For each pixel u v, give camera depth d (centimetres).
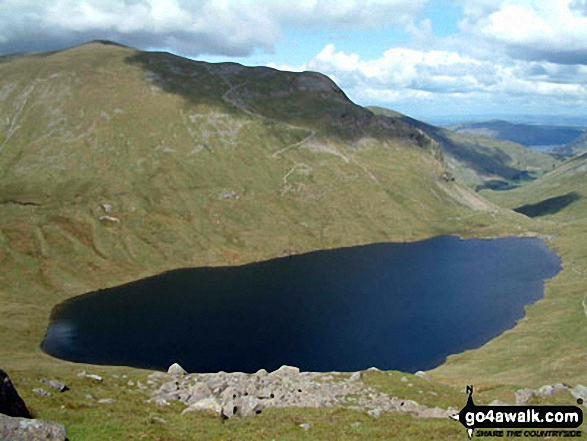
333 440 3612
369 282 18612
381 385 6122
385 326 14125
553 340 12631
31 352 11931
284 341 12975
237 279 19212
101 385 5816
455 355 12112
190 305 16038
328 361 11750
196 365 11500
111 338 13250
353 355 12106
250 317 14838
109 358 11925
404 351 12419
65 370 8250
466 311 15388
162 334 13512
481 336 13450
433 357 12050
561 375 9450
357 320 14512
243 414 4356
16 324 13875
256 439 3541
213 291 17625
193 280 19162
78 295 17325
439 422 4312
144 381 6438
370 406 5084
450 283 18488
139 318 14875
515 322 14550
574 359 10550
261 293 17300
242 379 6250
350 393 5684
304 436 3681
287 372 6994
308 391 5731
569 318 14138
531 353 11812
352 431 3866
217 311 15350
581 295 16325
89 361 11756
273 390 5772
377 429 3938
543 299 16538
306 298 16712
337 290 17588
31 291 16925
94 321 14638
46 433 2919
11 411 3484
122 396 5134
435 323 14388
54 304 16325
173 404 4919
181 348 12494
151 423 3825
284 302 16300
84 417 3853
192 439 3462
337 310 15400
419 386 6184
